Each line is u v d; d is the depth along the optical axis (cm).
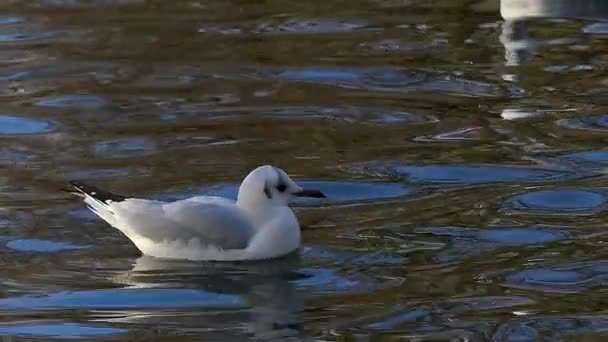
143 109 1823
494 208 1448
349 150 1645
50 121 1780
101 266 1303
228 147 1658
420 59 2038
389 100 1853
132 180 1537
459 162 1594
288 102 1847
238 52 2084
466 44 2111
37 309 1203
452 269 1289
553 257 1314
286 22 2248
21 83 1958
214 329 1157
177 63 2034
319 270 1291
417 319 1173
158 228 1318
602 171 1552
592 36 2131
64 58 2072
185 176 1549
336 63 2023
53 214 1442
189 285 1258
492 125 1734
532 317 1175
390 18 2270
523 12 2255
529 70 1973
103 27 2231
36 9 2350
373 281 1264
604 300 1212
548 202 1461
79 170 1578
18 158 1628
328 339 1134
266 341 1127
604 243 1345
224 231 1310
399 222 1414
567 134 1689
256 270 1293
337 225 1409
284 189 1328
